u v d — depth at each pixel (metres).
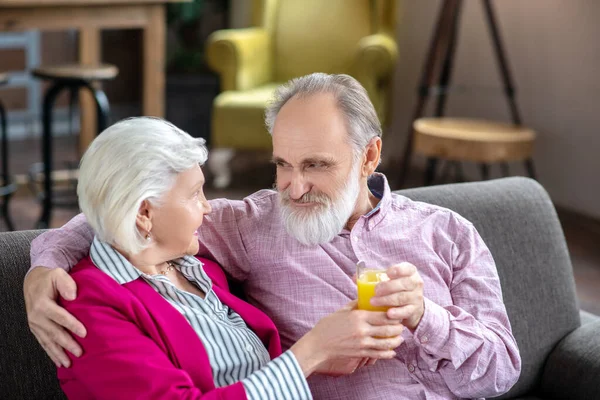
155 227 1.59
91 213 1.55
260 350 1.73
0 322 1.67
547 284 2.14
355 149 1.81
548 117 5.00
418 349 1.81
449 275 1.90
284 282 1.86
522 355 2.09
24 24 4.52
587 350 2.06
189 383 1.51
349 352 1.59
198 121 6.64
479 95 5.48
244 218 1.91
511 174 5.30
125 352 1.49
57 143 6.38
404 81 6.04
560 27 4.82
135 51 6.82
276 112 1.83
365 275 1.62
